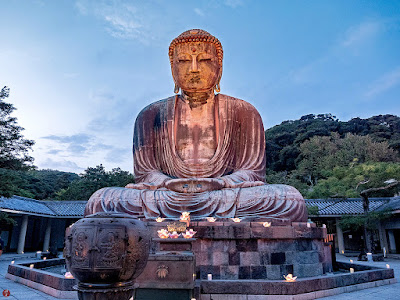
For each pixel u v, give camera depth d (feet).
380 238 88.69
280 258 25.55
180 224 21.24
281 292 21.21
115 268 9.66
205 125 36.70
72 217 88.89
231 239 25.66
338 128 192.95
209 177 34.47
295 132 196.75
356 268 35.60
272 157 187.73
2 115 58.85
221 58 35.27
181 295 15.84
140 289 15.84
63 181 160.76
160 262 16.12
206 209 29.73
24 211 78.02
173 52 34.50
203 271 24.97
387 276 30.40
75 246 9.84
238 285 21.31
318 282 23.21
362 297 22.98
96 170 132.26
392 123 194.29
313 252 26.99
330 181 76.79
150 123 37.58
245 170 34.96
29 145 60.90
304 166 152.66
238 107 37.35
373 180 71.77
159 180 33.04
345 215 79.30
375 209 81.97
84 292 9.70
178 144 36.47
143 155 36.70
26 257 77.41
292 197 29.43
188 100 36.42
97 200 30.45
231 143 36.19
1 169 57.67
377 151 144.87
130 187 32.83
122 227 10.10
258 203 29.40
